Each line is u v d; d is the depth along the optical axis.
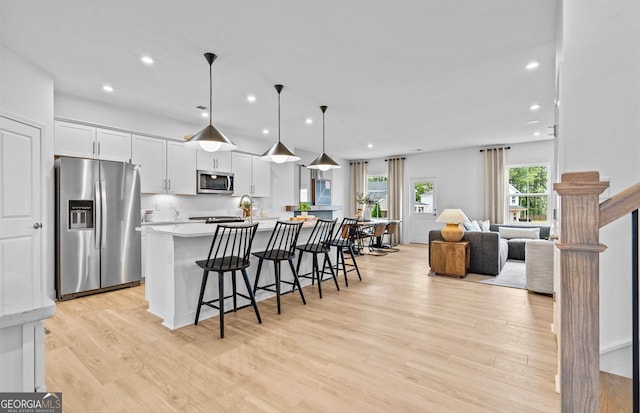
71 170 3.65
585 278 0.95
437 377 1.98
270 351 2.32
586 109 1.87
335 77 3.44
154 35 2.59
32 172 3.16
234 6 2.21
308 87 3.73
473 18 2.37
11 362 0.75
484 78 3.49
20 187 3.02
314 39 2.66
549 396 1.79
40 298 0.82
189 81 3.53
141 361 2.17
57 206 3.65
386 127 5.73
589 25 1.86
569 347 0.97
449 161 8.14
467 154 7.88
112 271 3.97
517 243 6.16
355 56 2.97
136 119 4.50
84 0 2.13
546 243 3.74
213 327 2.78
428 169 8.46
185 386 1.88
